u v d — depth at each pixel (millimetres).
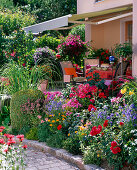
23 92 6094
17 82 7020
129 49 9234
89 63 11234
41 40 13766
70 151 4676
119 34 11266
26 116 5926
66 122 5211
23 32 10836
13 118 6070
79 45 11000
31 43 10883
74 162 4395
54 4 21531
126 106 4281
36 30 10195
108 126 4258
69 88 6562
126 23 11008
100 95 5594
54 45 13891
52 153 4926
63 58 11648
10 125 6711
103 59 11398
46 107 5746
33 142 5391
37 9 22828
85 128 4555
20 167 4188
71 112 5402
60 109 5586
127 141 3920
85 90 5828
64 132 5305
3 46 11477
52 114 5488
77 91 6230
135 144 3619
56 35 20547
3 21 13281
